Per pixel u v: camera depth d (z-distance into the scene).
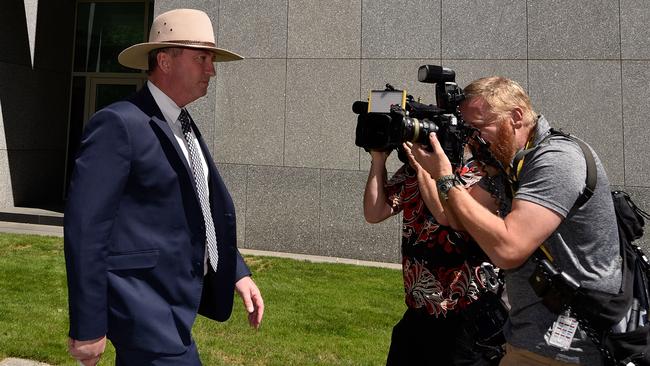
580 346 1.70
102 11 12.16
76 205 1.82
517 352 1.82
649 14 7.05
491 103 1.89
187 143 2.18
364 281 6.20
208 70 2.16
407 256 2.41
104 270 1.84
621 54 7.09
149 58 2.15
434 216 2.17
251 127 8.01
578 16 7.20
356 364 3.75
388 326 4.62
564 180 1.68
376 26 7.70
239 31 8.05
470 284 2.22
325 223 7.77
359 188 7.69
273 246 7.91
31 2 10.88
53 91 11.57
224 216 2.29
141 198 1.95
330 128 7.79
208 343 4.04
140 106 2.03
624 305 1.68
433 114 2.06
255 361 3.75
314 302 5.24
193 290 2.05
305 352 3.94
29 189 10.90
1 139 10.20
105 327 1.84
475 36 7.45
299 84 7.88
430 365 2.28
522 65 7.33
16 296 4.98
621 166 7.06
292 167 7.88
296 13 7.89
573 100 7.20
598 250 1.73
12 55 10.44
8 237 7.77
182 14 2.12
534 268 1.78
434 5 7.56
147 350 1.92
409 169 2.50
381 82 7.68
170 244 2.00
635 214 1.91
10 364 3.54
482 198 2.06
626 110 7.07
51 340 3.93
